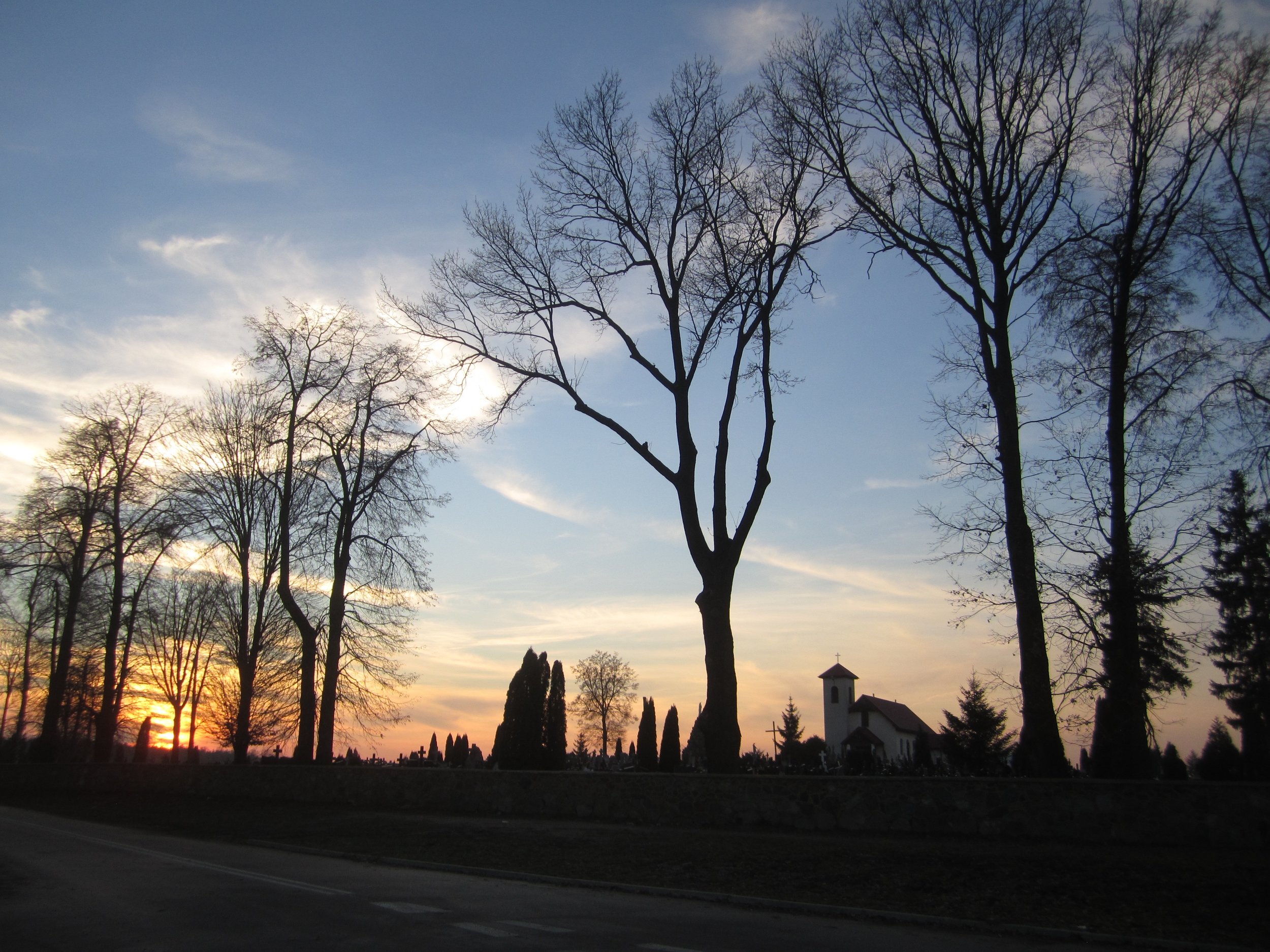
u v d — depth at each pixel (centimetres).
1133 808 1593
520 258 2548
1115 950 939
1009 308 2070
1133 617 1880
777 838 1717
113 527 3988
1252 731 2433
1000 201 2056
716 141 2402
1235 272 1992
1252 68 2005
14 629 4828
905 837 1698
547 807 2209
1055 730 1880
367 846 1762
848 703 8825
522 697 3522
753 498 2255
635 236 2453
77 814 2634
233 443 3697
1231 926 1015
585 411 2459
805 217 2327
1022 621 1944
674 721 4734
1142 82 2044
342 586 3238
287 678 3906
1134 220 2011
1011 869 1324
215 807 2595
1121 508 1984
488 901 1166
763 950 877
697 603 2250
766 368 2314
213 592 4278
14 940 872
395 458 3231
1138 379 2081
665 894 1266
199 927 938
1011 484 2000
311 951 824
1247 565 2030
